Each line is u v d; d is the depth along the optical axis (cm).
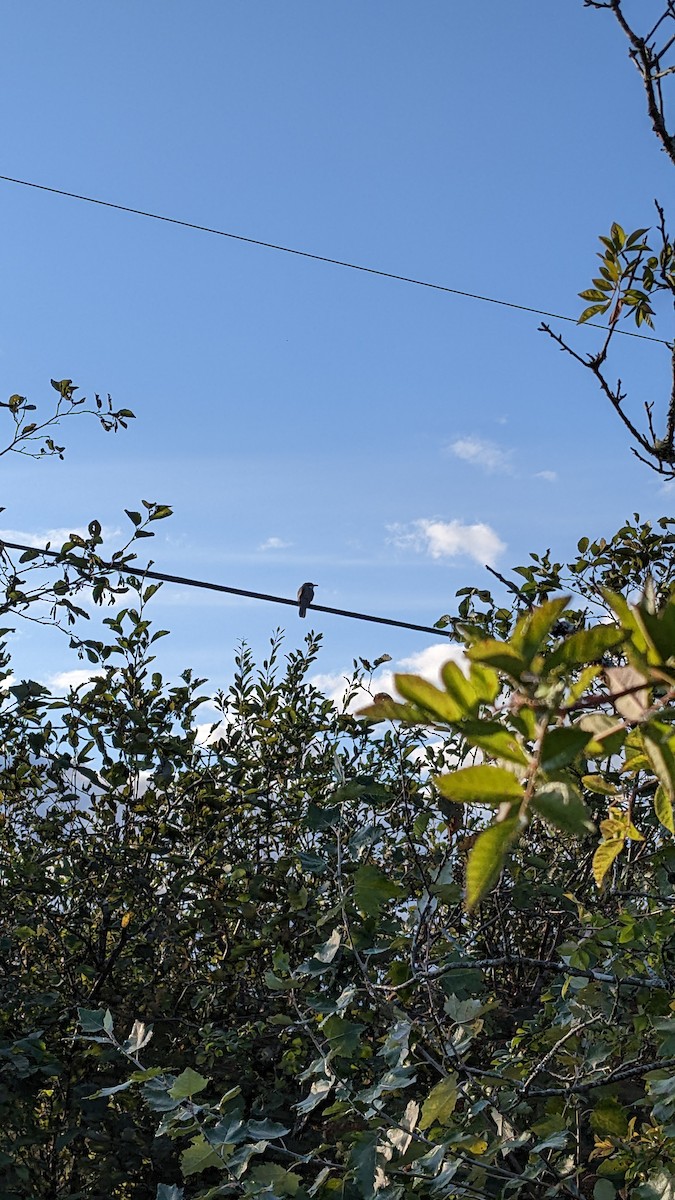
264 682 458
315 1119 319
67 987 372
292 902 300
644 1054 256
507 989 371
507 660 77
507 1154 219
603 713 87
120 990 372
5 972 363
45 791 396
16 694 340
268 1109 314
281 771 427
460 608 381
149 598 399
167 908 376
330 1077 225
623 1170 220
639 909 277
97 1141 324
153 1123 341
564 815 73
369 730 409
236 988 374
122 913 386
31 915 367
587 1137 276
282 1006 349
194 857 395
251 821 414
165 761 378
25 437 361
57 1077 333
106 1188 323
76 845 392
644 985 235
